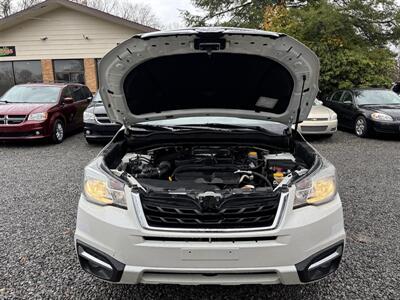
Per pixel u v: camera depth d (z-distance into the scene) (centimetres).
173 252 214
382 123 867
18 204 451
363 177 571
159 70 303
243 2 1886
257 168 297
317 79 294
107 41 1490
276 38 263
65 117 912
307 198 232
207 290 270
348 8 1270
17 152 779
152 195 227
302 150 309
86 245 232
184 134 340
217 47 273
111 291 268
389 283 274
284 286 274
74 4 1414
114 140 335
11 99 895
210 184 260
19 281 280
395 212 421
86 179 246
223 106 353
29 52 1516
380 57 1273
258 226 220
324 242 229
